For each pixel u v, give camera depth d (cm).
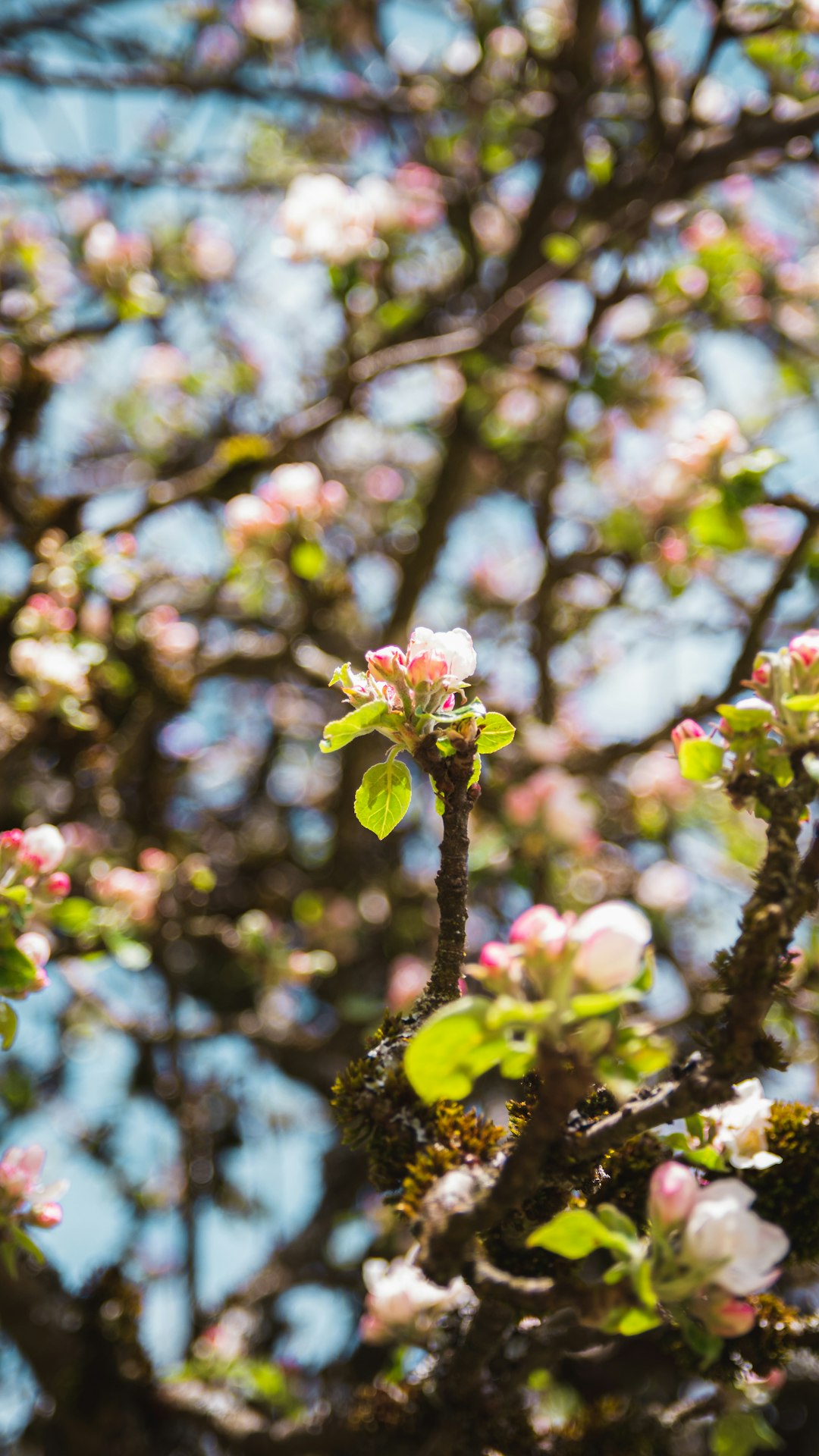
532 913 107
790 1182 144
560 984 104
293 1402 283
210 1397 270
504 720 149
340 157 627
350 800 507
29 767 362
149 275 436
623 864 539
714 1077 119
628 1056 104
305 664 419
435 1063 104
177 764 452
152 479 559
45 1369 271
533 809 409
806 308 574
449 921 144
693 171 412
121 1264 298
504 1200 110
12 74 495
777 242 569
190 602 469
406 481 629
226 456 410
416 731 147
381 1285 206
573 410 536
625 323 549
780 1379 190
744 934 121
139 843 420
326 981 489
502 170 507
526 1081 145
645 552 464
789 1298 223
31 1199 184
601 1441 204
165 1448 265
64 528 404
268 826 573
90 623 353
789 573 339
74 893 339
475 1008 102
